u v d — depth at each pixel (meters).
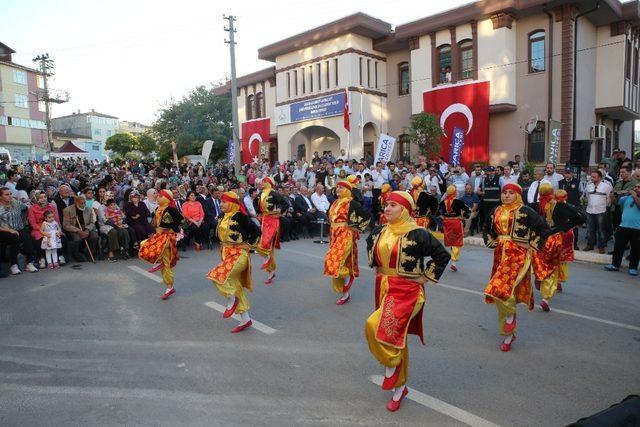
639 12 20.16
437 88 21.67
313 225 14.98
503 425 3.93
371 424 3.94
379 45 24.47
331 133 27.03
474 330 6.20
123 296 7.88
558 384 4.67
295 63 26.59
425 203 9.47
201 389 4.55
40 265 10.06
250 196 15.16
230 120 38.50
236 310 6.20
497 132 20.75
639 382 4.72
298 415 4.08
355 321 6.57
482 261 10.75
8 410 4.19
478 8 20.05
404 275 4.23
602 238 10.96
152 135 43.34
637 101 23.16
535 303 7.46
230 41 23.94
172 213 7.60
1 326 6.43
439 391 4.53
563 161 18.94
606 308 7.19
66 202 11.26
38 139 53.50
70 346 5.69
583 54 19.86
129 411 4.15
